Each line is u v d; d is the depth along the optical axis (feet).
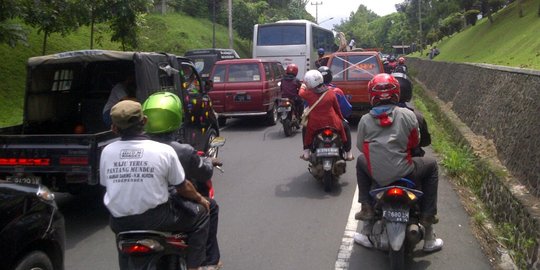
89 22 47.11
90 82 26.94
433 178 15.89
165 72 24.26
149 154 10.86
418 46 214.69
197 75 29.63
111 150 11.07
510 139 23.13
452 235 18.44
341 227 19.52
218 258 13.91
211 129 30.35
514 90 25.39
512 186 19.12
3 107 45.50
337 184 25.89
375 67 44.11
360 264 16.07
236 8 145.69
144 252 10.61
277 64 52.26
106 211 22.74
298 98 41.37
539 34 57.82
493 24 98.37
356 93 43.68
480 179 24.08
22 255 12.24
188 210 11.68
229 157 33.37
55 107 25.52
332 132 24.00
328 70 27.89
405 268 15.66
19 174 19.65
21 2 36.94
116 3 47.73
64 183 20.47
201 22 146.92
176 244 11.42
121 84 23.88
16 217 11.99
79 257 17.30
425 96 65.36
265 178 27.45
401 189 14.32
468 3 132.36
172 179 11.14
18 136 19.65
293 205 22.44
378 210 15.44
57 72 25.34
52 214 13.29
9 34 34.01
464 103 39.88
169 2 140.46
